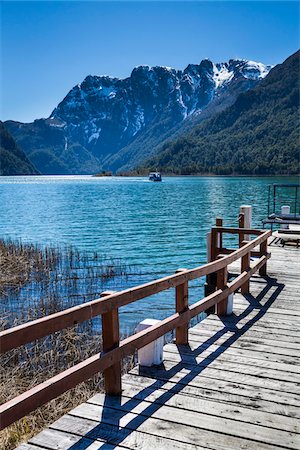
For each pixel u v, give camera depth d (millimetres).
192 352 4711
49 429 3215
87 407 3523
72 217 34938
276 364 4418
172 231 26094
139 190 73312
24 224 30891
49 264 15766
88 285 13312
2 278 13352
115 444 3029
